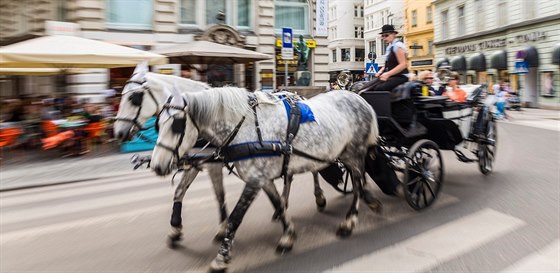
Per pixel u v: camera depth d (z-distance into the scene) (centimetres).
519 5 2869
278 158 445
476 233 517
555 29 2586
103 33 1612
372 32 6131
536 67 2778
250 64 1934
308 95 1352
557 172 836
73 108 1283
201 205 673
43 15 1596
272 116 452
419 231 529
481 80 3372
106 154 1148
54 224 598
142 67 467
